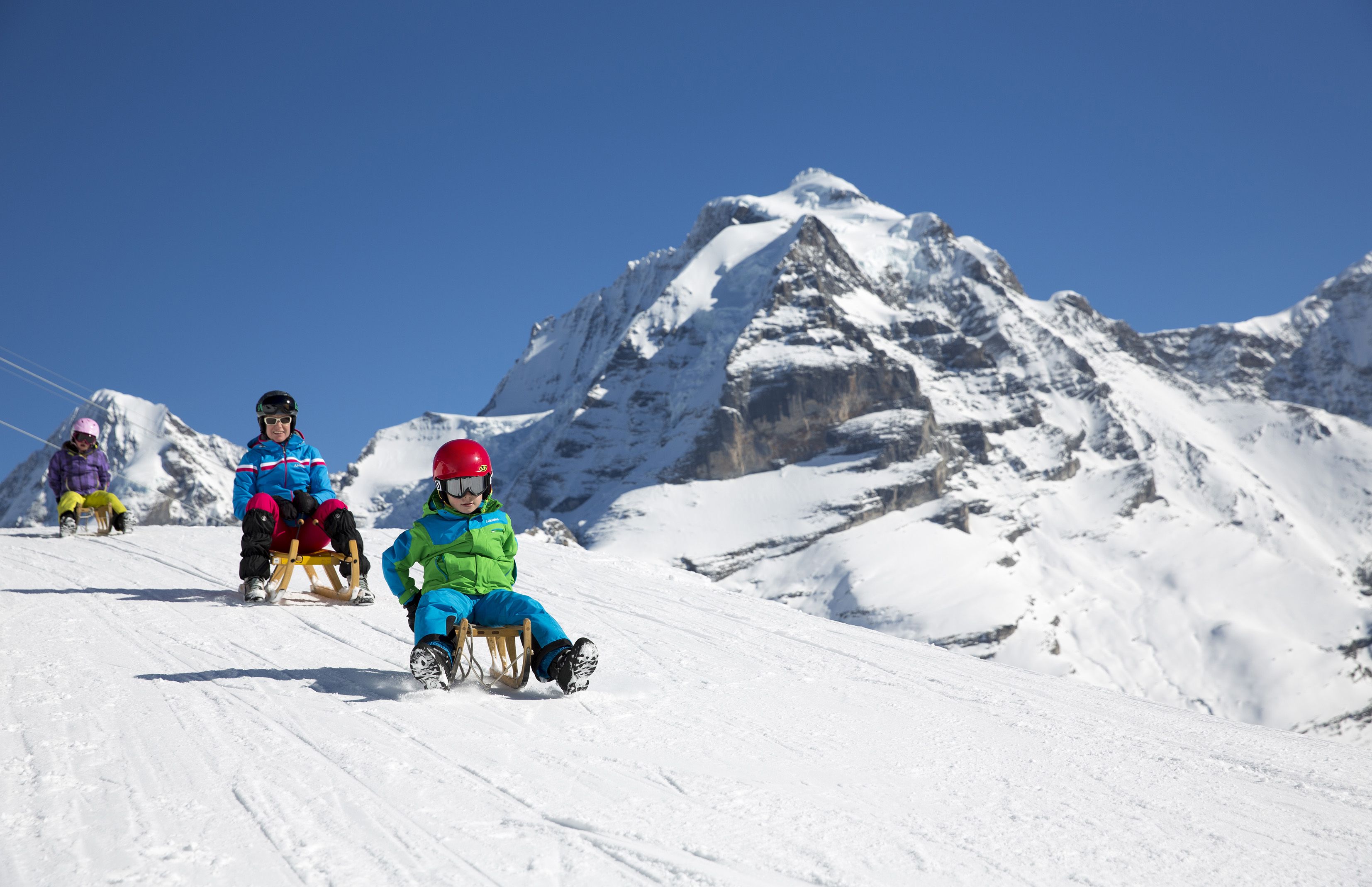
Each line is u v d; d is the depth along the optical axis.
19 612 8.14
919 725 5.89
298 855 3.29
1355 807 4.81
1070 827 4.09
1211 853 3.91
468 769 4.29
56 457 15.65
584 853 3.41
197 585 10.17
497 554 6.03
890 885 3.31
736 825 3.78
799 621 10.39
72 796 3.77
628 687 6.33
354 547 9.22
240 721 4.94
